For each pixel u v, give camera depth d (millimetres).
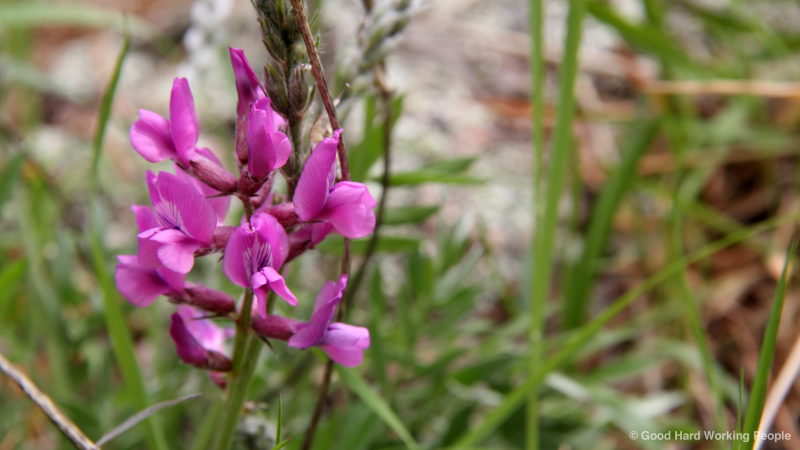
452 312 337
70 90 494
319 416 262
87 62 548
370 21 262
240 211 354
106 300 271
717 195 476
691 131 470
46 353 354
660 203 457
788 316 403
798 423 363
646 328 409
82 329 332
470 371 311
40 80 461
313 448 298
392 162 451
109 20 470
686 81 464
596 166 478
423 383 366
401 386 364
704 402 376
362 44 263
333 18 523
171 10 576
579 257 382
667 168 463
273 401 326
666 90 425
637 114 463
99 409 322
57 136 493
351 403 323
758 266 431
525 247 434
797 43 483
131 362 272
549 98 504
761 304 417
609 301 436
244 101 209
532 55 291
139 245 205
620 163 395
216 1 342
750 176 474
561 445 322
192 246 205
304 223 210
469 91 508
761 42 480
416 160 457
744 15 480
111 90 273
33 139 469
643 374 392
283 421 316
